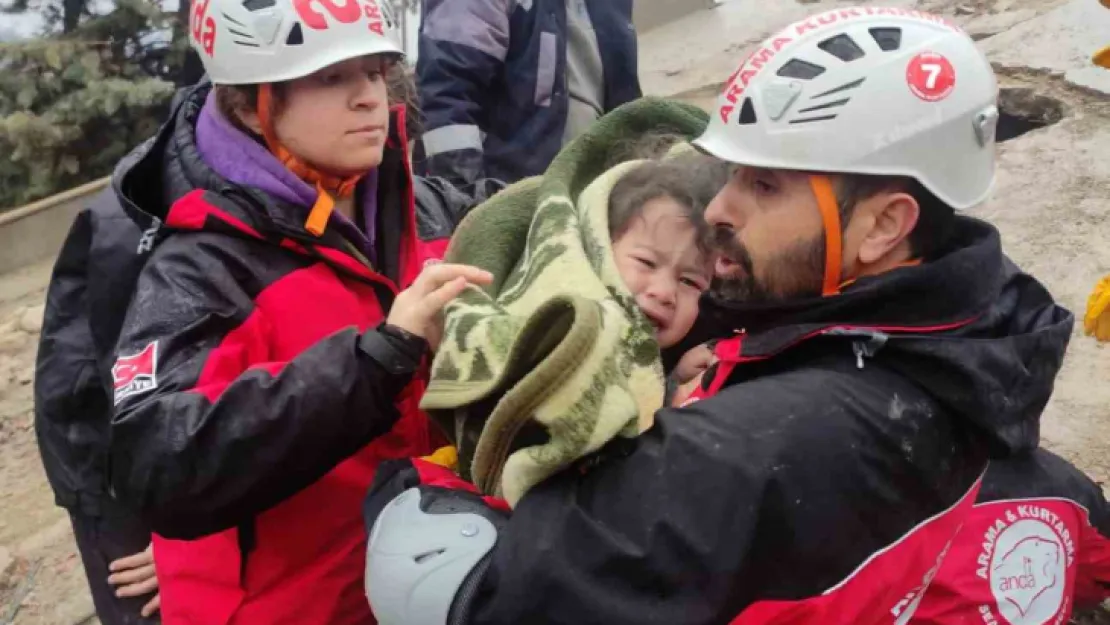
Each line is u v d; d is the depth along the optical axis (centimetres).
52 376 201
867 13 133
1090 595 196
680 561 118
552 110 295
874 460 124
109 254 179
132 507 154
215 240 167
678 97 605
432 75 285
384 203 194
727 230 138
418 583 129
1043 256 329
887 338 127
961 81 129
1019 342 132
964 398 126
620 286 158
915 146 126
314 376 147
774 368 137
